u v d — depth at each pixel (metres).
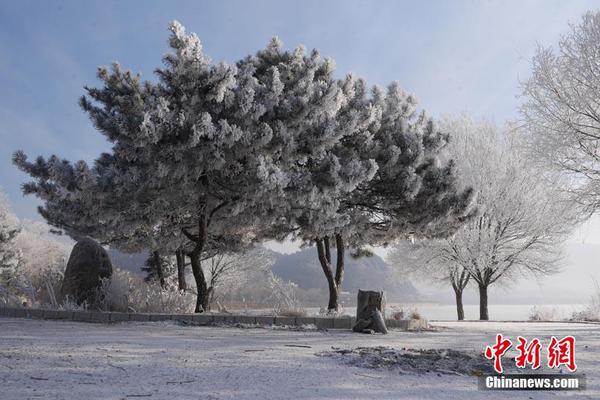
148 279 32.47
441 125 30.70
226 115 14.59
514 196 27.66
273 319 13.77
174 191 15.27
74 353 7.01
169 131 13.17
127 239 21.05
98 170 14.74
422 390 5.41
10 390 4.69
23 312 14.47
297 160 16.08
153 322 13.11
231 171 15.16
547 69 19.75
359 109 18.91
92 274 15.93
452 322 21.78
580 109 19.30
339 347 8.89
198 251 16.72
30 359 6.41
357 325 13.19
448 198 19.70
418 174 19.47
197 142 13.34
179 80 13.84
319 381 5.62
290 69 17.28
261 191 14.19
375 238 22.31
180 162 13.81
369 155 18.56
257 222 16.25
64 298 15.75
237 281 35.56
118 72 14.54
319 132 15.13
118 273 17.03
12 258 40.16
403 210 19.94
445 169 19.86
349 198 19.56
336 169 15.52
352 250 25.92
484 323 21.36
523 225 27.86
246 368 6.27
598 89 18.77
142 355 7.04
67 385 4.98
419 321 15.48
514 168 28.02
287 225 19.28
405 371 6.59
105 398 4.48
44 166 14.37
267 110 14.92
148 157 13.85
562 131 19.52
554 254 29.05
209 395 4.71
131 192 14.55
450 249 28.84
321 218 16.48
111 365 6.16
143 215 15.83
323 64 18.52
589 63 18.91
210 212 17.22
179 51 13.61
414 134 19.55
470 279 32.69
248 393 4.86
